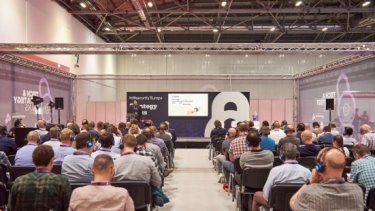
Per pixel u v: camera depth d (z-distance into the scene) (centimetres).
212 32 1761
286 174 371
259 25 1734
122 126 898
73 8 1380
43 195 263
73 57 1470
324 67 1367
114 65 2156
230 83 1969
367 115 1069
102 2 1376
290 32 1666
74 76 1478
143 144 529
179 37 2059
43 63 1152
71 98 1475
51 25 1190
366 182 384
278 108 1767
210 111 1602
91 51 909
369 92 1055
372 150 741
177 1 1416
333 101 1178
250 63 2156
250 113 1741
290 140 657
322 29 1647
